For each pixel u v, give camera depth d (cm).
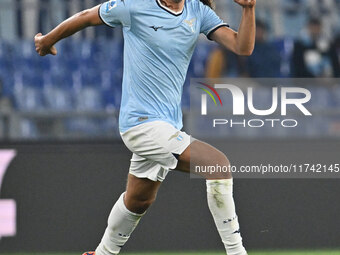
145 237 2369
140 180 1502
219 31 1458
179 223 2372
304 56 3111
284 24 3173
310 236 2388
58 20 3041
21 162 2342
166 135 1382
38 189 2344
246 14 1376
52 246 2345
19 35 3038
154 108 1405
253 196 2378
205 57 3114
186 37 1400
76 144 2361
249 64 3094
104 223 2355
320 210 2389
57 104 3045
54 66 3061
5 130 2603
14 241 2336
